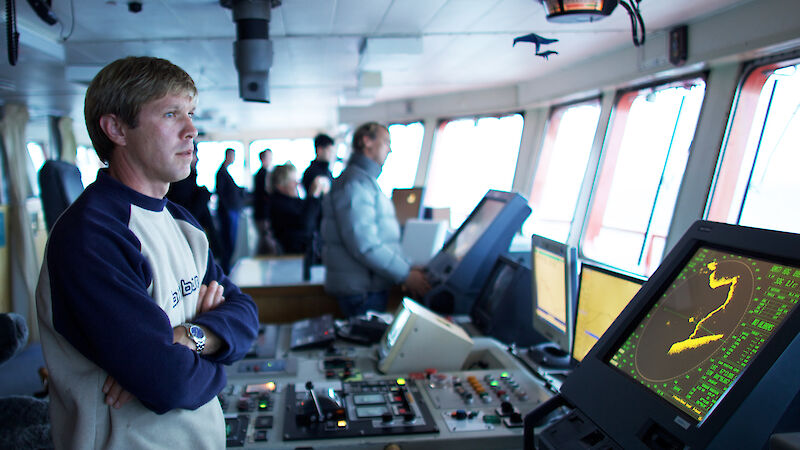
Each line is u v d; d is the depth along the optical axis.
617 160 4.84
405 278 3.03
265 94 3.37
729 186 3.55
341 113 8.71
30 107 7.02
